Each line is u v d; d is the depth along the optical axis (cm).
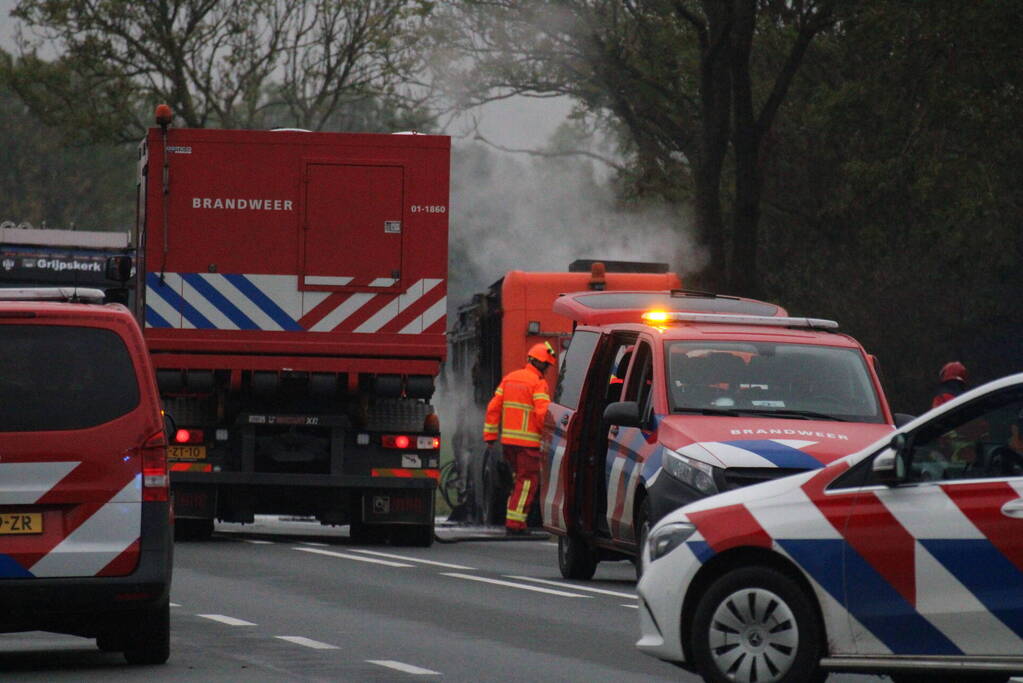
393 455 7188
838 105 10725
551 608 4791
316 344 6994
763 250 12569
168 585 3553
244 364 6969
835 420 4909
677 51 12669
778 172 12438
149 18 14975
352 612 4641
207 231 6969
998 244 10625
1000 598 2975
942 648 3014
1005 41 9956
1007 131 10256
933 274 11294
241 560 6341
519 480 7688
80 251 9225
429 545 7456
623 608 4806
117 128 14988
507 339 8794
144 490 3550
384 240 7012
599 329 5725
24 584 3472
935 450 3073
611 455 5262
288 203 6994
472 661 3684
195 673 3500
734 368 5028
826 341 5150
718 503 3206
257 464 7169
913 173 10444
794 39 11494
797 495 3142
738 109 11025
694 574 3172
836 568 3077
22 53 14975
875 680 3503
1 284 9144
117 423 3550
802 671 3095
